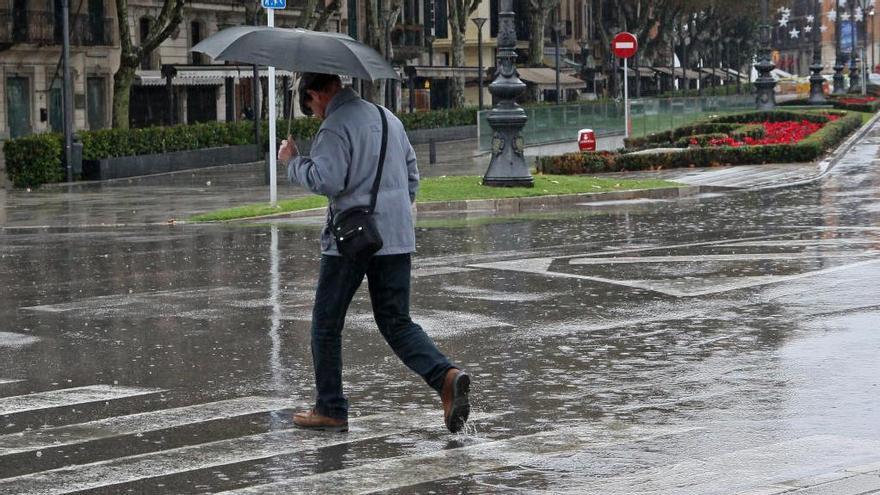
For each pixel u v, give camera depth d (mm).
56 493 14766
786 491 13992
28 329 26781
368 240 16938
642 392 20109
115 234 48406
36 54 120625
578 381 21062
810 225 46156
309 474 15500
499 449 16609
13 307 29906
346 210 17141
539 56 187750
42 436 17656
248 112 141625
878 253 37031
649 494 14273
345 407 17922
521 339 24969
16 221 55344
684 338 24703
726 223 47844
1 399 20156
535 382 21062
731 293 30172
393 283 17500
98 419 18703
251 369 22453
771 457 15742
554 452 16391
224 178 85125
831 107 176125
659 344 24156
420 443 17047
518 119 60344
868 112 181500
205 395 20344
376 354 23781
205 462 16125
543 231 46188
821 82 182500
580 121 113688
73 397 20266
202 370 22391
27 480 15352
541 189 60375
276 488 14828
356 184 17203
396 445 16969
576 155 77438
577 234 44906
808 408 18625
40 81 121625
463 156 107500
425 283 32781
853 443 16422
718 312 27625
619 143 118938
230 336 25688
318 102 17469
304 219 53531
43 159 81375
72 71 125062
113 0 129500
